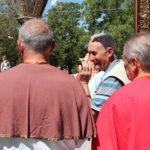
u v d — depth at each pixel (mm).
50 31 4031
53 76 3957
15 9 9281
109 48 5484
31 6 9031
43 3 9086
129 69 3924
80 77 5570
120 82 4922
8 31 69438
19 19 9102
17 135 3846
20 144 3871
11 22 68812
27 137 3830
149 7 15875
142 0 15930
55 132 3832
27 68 3965
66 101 3918
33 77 3918
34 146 3875
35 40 3963
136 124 3730
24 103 3865
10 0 9297
